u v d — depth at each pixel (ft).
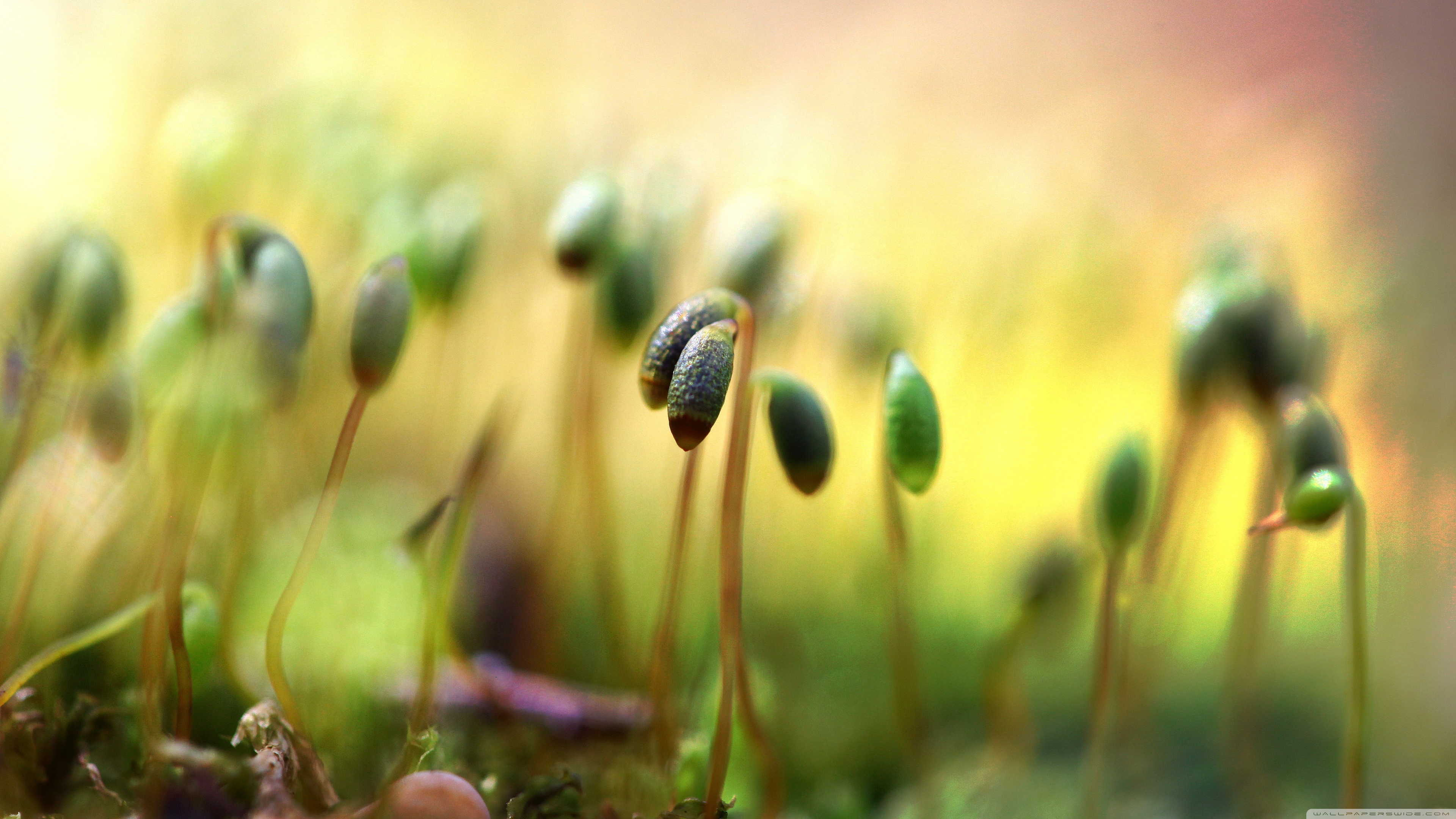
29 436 0.24
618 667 0.25
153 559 0.24
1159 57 0.44
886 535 0.30
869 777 0.27
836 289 0.28
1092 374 0.35
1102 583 0.27
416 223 0.25
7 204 0.30
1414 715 0.28
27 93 0.34
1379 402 0.30
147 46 0.34
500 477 0.30
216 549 0.25
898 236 0.36
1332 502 0.22
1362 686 0.22
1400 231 0.32
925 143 0.39
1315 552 0.35
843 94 0.43
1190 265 0.25
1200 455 0.27
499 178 0.32
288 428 0.26
